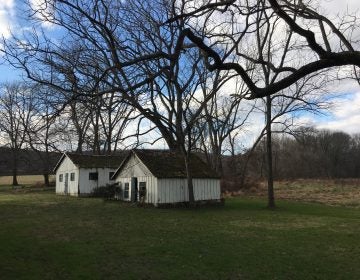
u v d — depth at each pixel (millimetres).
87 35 19875
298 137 35312
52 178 84875
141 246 15445
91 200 38188
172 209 29859
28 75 9555
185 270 12297
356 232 19125
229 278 11602
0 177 89812
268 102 30531
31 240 16375
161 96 32500
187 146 33688
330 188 54062
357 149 92938
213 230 19406
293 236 17922
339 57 6926
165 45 25031
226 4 7672
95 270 12156
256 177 72750
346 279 11625
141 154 33938
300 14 9438
